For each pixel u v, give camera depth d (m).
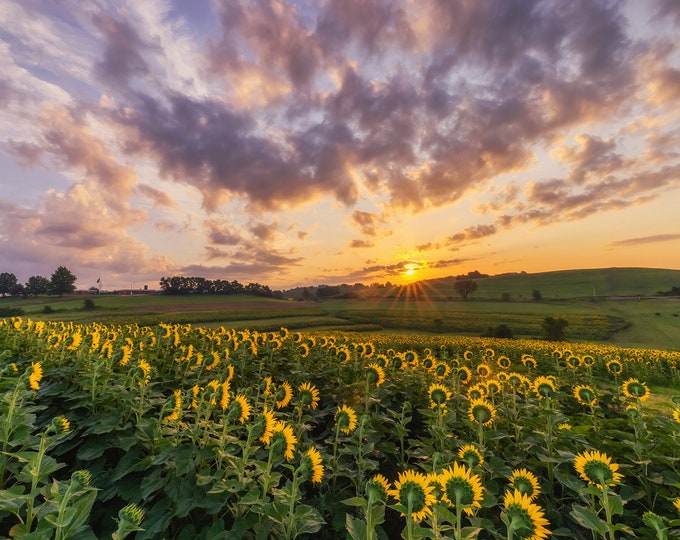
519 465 4.41
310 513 2.95
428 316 89.81
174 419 4.10
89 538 2.55
